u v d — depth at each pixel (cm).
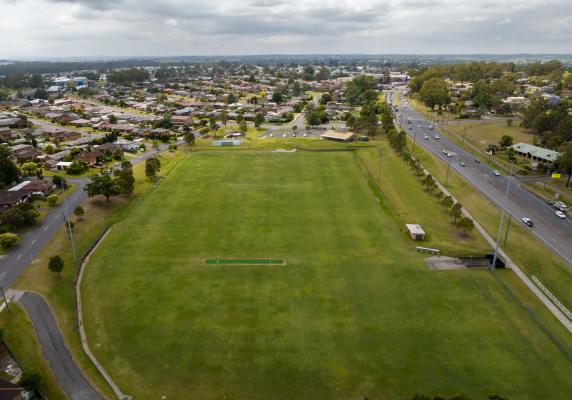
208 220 9550
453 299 6488
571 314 6081
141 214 9956
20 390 4544
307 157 15225
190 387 4822
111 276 7200
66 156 14800
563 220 9394
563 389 4741
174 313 6162
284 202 10662
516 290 6738
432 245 8244
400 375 4953
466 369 5041
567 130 14962
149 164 12406
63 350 5428
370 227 9144
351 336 5650
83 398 4659
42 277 7144
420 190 11412
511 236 8556
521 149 14912
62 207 10438
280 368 5088
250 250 8100
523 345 5466
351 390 4750
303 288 6806
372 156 15212
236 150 16438
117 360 5250
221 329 5806
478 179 12325
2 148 12381
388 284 6912
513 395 4647
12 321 5984
